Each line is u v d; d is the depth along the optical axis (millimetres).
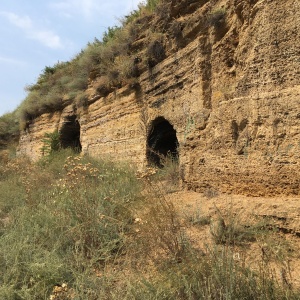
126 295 3363
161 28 9266
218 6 6891
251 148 5297
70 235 5145
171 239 4250
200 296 3086
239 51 5992
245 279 3104
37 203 7285
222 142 5922
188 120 7477
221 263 3338
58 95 18625
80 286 3680
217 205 5273
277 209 4477
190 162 6758
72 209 5746
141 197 5965
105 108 12883
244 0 5820
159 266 3934
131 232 4941
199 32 7270
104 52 12648
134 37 10922
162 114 8906
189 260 3742
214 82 6746
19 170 12992
